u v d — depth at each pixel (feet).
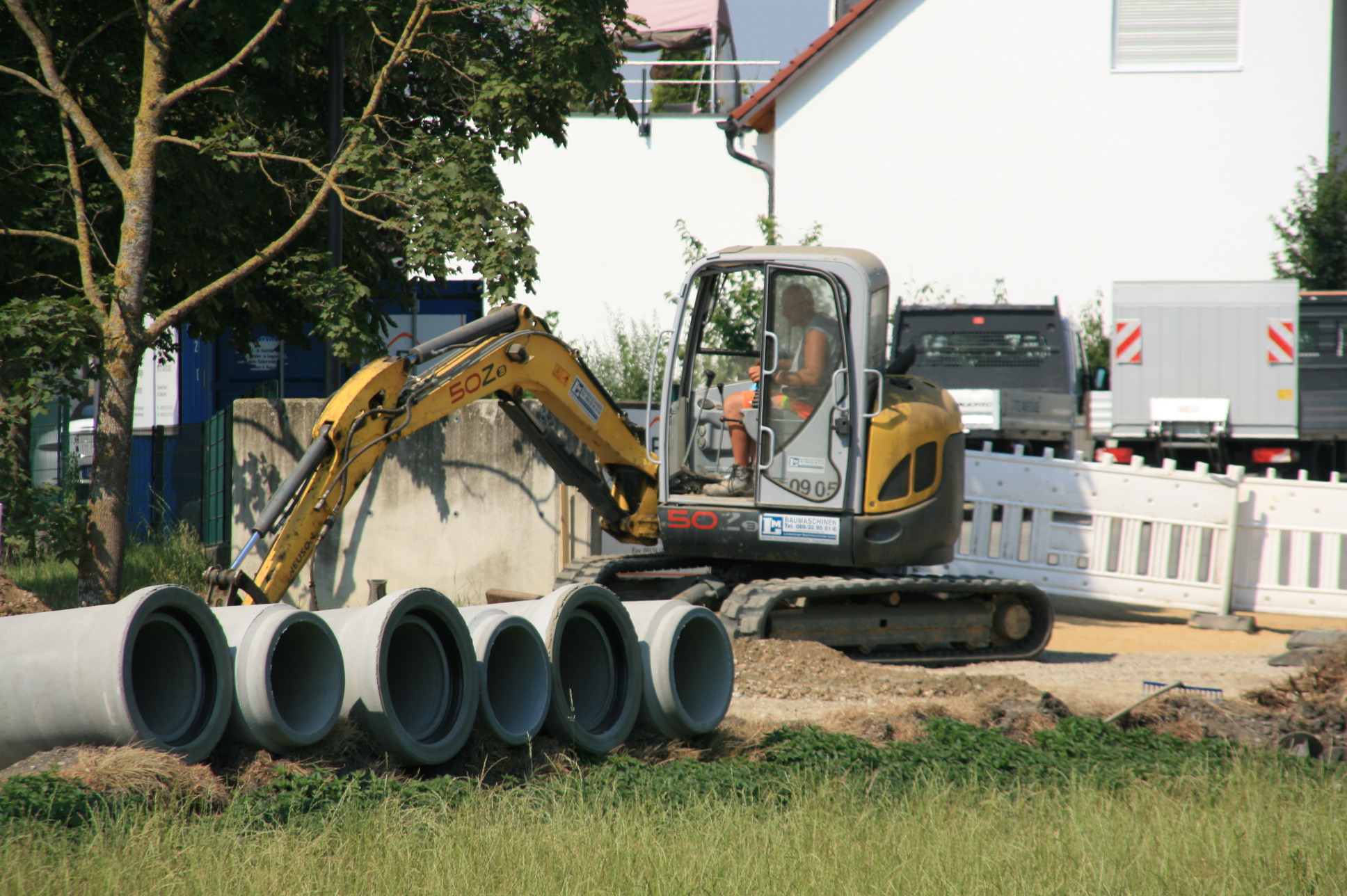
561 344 133.39
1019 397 214.90
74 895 48.42
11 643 68.59
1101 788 73.87
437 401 116.88
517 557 162.09
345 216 180.24
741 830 60.44
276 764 68.69
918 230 316.19
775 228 307.99
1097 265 310.86
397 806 62.49
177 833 55.98
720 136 327.67
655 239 328.29
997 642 141.59
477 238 145.79
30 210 157.17
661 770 76.07
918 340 242.78
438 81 174.91
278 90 181.47
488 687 81.71
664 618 86.07
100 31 150.61
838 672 116.16
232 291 177.37
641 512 141.69
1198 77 306.76
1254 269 306.76
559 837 58.13
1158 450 233.55
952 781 74.74
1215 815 66.18
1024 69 311.27
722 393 139.85
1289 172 305.53
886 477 128.26
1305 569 167.43
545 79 162.40
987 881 54.44
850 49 316.40
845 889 52.49
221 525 174.91
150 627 69.36
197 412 282.77
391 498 163.73
